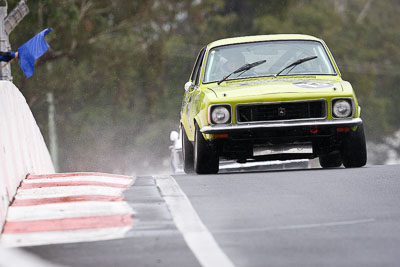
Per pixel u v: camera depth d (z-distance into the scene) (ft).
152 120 467.11
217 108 113.70
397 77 628.69
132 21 405.59
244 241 60.90
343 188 88.48
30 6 341.00
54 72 389.19
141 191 89.15
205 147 115.75
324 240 60.80
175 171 187.32
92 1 390.42
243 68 124.36
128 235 64.39
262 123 113.09
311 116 114.52
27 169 114.93
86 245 61.62
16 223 72.13
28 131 131.13
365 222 67.62
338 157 133.69
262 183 95.04
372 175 100.83
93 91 404.77
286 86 115.85
